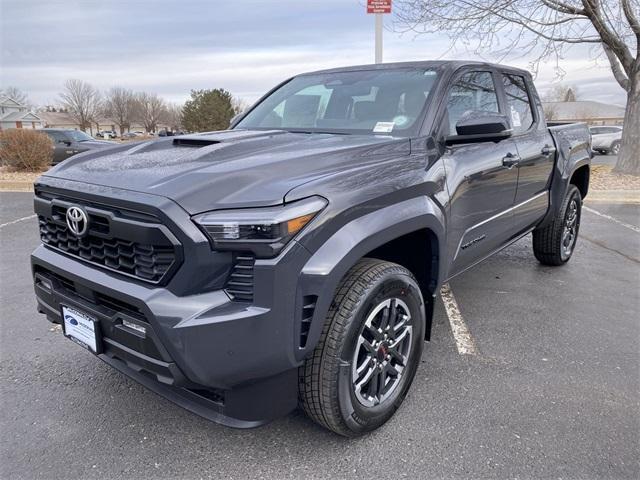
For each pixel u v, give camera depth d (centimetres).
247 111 408
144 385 235
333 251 211
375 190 235
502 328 382
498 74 390
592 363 328
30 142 1441
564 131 492
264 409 219
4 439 253
